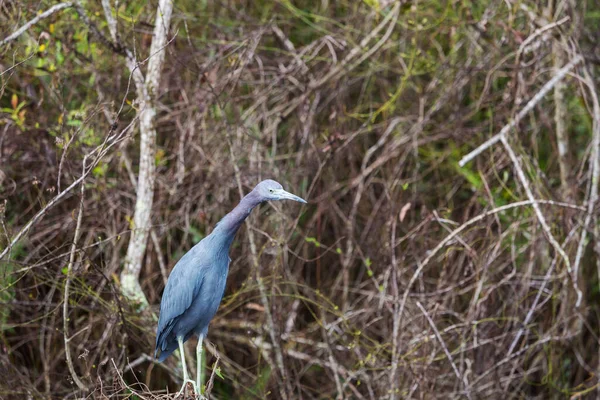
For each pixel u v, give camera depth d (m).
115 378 8.97
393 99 12.23
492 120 12.55
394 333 10.62
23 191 11.78
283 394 11.09
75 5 9.87
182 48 12.59
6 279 10.48
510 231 11.52
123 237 11.72
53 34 10.77
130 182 12.28
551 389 12.08
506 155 11.88
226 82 11.24
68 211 11.74
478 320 11.67
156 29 10.42
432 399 10.67
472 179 12.29
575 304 11.36
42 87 11.86
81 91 12.48
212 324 12.05
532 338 12.25
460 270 12.15
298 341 11.84
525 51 11.92
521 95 11.79
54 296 11.78
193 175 12.04
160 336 9.09
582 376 12.58
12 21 10.89
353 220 12.34
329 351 11.22
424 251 12.37
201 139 12.44
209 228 12.17
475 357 11.85
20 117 10.67
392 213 11.80
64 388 11.37
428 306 11.45
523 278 11.48
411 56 12.28
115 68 11.87
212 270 8.70
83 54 11.25
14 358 11.56
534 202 10.27
